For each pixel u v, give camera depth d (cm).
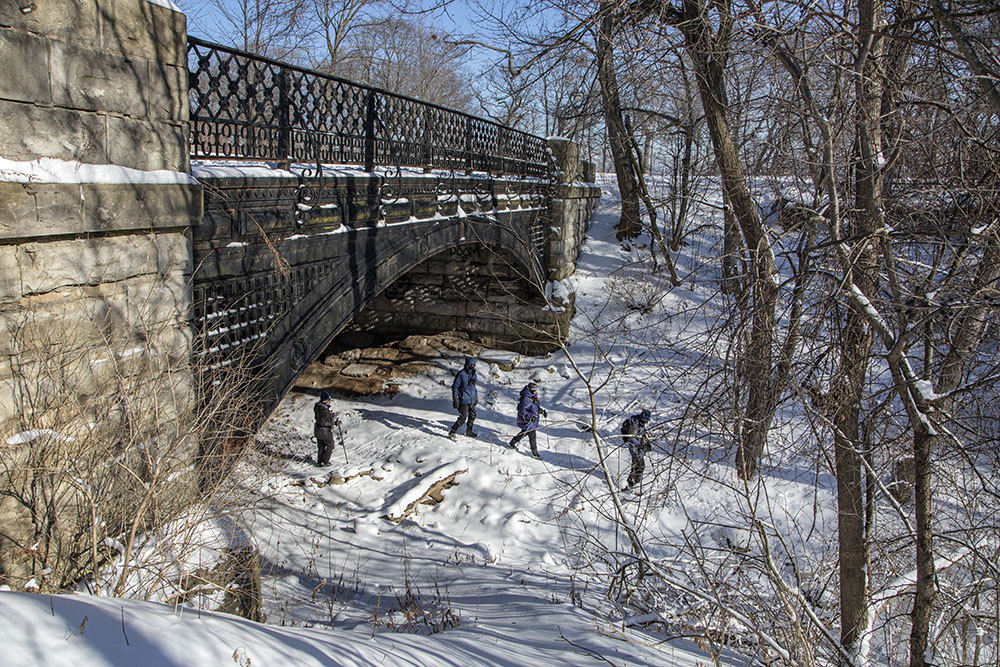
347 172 714
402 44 2272
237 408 486
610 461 1130
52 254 364
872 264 500
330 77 654
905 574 545
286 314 610
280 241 591
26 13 339
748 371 525
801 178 613
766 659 456
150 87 414
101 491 398
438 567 844
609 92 988
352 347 1655
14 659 229
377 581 797
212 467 466
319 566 830
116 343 405
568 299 1648
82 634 262
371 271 774
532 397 1142
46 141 354
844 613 529
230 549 459
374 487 1067
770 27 564
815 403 514
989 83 434
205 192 484
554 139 1722
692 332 995
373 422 1304
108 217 384
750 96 745
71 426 376
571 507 752
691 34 780
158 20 416
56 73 355
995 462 475
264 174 552
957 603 485
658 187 2225
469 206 1097
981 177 512
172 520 417
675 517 899
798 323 514
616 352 1476
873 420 522
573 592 686
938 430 443
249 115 536
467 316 1678
